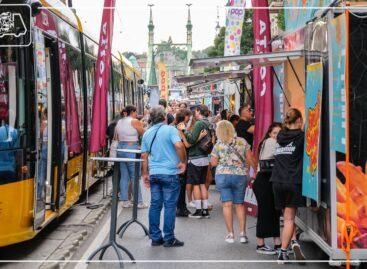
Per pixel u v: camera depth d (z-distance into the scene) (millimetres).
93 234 9406
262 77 10328
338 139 6457
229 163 8727
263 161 8070
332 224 6637
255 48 10984
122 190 11914
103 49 10977
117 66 19219
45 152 8344
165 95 51406
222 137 8703
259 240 8156
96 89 11023
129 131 11766
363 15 6477
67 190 9734
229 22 16062
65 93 9664
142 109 32156
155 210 8617
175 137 8453
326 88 6715
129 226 10117
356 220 6566
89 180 12008
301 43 9219
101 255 7594
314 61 7250
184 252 8219
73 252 8102
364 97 6531
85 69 11961
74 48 10805
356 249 6590
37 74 7863
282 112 10891
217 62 8812
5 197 7176
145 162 8641
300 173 7293
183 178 10969
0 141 7215
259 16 10898
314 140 6805
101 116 11031
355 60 6512
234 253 8156
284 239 7504
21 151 7375
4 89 7309
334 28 6523
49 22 8789
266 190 8039
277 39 11125
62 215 10758
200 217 10922
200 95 31859
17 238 7312
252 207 10133
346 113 6254
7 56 7348
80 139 11016
